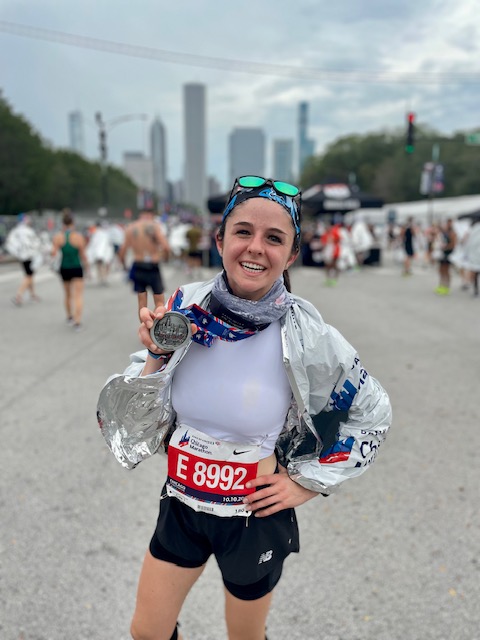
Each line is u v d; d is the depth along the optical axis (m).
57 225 27.86
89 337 7.05
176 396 1.43
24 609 2.16
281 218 1.29
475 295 11.37
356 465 1.43
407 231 16.05
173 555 1.49
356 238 18.89
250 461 1.41
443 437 3.82
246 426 1.38
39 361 5.85
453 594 2.26
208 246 17.70
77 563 2.44
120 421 1.44
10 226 22.22
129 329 7.56
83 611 2.16
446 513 2.85
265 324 1.35
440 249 11.78
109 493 3.05
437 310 9.41
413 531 2.70
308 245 19.50
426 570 2.40
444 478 3.23
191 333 1.30
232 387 1.37
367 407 1.42
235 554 1.44
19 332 7.35
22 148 48.44
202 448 1.42
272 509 1.40
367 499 3.00
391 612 2.17
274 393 1.38
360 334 7.30
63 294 11.12
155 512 2.86
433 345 6.64
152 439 1.50
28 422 4.09
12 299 9.63
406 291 12.30
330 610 2.18
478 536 2.65
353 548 2.56
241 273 1.31
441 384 5.04
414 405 4.47
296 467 1.45
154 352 1.34
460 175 62.72
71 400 4.59
